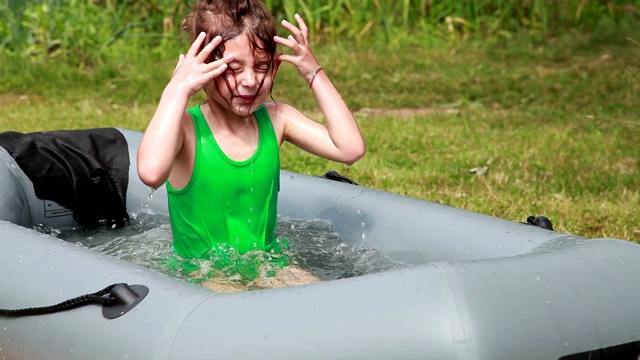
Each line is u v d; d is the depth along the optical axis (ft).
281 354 6.23
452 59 28.76
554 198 14.58
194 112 8.99
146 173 8.05
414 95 24.40
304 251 9.49
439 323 6.17
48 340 7.15
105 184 11.24
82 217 11.12
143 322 6.68
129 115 21.33
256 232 9.17
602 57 28.81
